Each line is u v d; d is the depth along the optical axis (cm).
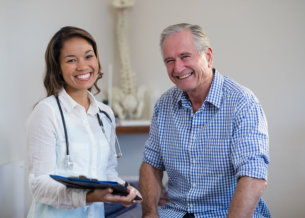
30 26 235
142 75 317
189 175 163
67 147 140
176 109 171
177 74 158
